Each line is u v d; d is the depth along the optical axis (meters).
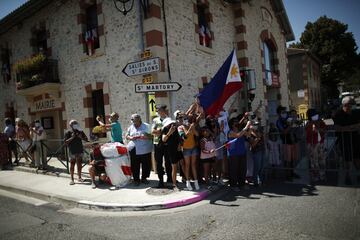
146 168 7.02
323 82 38.09
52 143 11.86
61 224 4.88
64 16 10.91
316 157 6.71
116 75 9.29
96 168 6.94
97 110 10.34
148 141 6.99
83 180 7.70
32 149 9.42
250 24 12.91
